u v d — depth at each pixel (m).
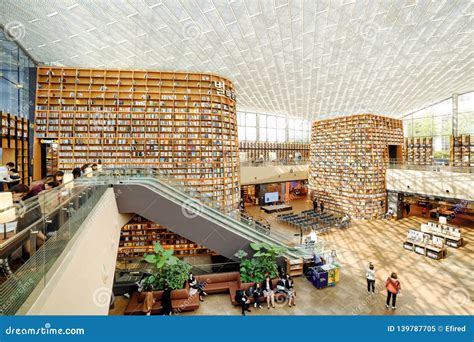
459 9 9.26
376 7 9.17
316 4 8.96
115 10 8.77
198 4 8.72
